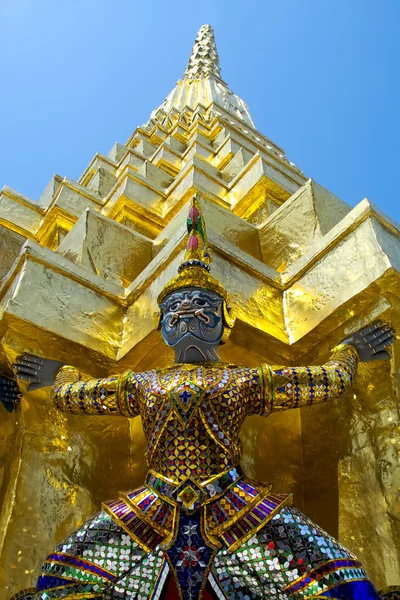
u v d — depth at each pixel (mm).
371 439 4078
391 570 3656
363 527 3908
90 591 2736
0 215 8430
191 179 8484
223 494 2945
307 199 6137
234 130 13438
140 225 8266
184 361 3484
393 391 4055
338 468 4234
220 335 3656
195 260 3844
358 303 4207
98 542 2873
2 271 7977
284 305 4891
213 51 23969
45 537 3969
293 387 3326
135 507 2947
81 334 4648
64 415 4469
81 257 5863
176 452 3053
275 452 4438
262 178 8219
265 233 6477
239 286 4672
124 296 5133
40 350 4508
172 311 3645
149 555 2799
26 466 4145
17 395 4414
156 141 14891
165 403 3156
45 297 4645
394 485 3830
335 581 2670
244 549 2785
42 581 2822
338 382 3414
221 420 3137
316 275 4738
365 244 4406
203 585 2660
